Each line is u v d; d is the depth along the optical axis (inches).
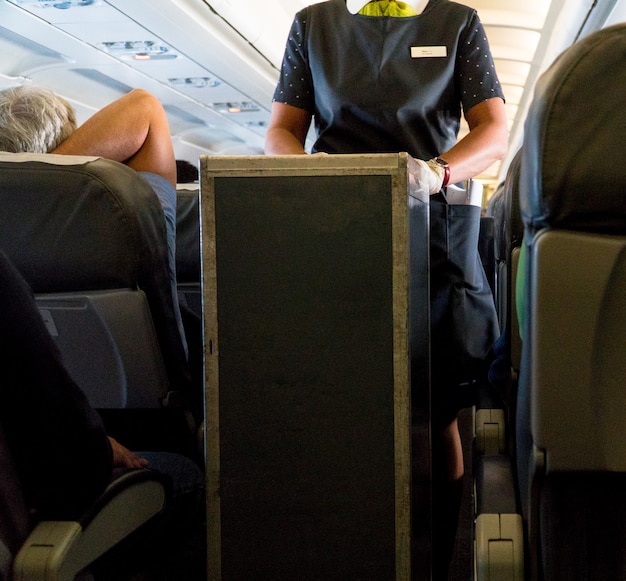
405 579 49.3
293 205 47.6
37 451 42.8
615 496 44.9
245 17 287.7
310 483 49.4
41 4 242.5
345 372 48.3
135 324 56.4
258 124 502.3
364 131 74.3
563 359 42.1
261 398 49.1
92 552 47.3
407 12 74.6
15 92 69.5
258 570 50.4
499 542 48.1
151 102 76.6
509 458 67.5
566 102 39.3
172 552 63.8
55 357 42.1
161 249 58.0
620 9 225.6
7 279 40.2
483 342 82.3
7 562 42.8
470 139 69.6
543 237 41.4
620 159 39.2
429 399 59.8
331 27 75.2
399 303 47.4
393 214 46.8
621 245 40.5
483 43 74.8
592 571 46.1
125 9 248.2
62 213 54.0
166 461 66.0
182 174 139.8
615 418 42.4
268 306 48.3
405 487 48.7
